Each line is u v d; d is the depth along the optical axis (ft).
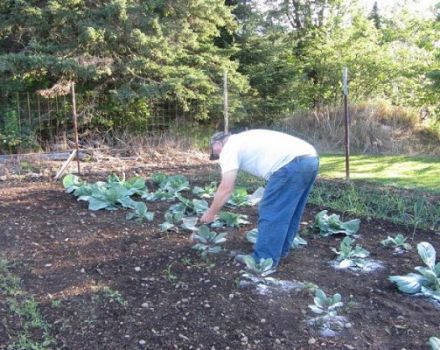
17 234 13.53
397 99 40.55
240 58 40.04
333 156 29.66
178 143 30.19
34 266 11.51
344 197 17.99
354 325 9.25
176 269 11.41
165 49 30.81
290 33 45.39
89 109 30.71
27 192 18.54
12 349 8.23
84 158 27.09
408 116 34.19
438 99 36.99
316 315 9.50
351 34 42.37
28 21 28.60
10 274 10.91
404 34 42.83
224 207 16.93
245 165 11.01
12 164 24.27
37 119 29.58
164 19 31.71
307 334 8.89
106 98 31.60
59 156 26.94
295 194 11.02
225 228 14.52
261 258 11.33
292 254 12.62
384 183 21.01
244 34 39.58
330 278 11.28
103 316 9.29
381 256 12.75
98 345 8.42
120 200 16.33
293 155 10.80
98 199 16.28
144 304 9.73
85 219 15.03
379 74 41.04
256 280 10.78
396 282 10.77
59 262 11.77
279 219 11.10
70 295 10.09
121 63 30.07
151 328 8.92
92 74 28.50
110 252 12.44
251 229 14.43
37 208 16.19
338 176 22.86
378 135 32.35
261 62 40.14
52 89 28.66
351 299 10.29
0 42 30.71
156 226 14.48
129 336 8.68
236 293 10.24
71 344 8.43
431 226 15.29
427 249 11.12
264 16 44.70
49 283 10.66
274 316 9.41
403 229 15.02
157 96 30.22
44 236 13.47
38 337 8.61
